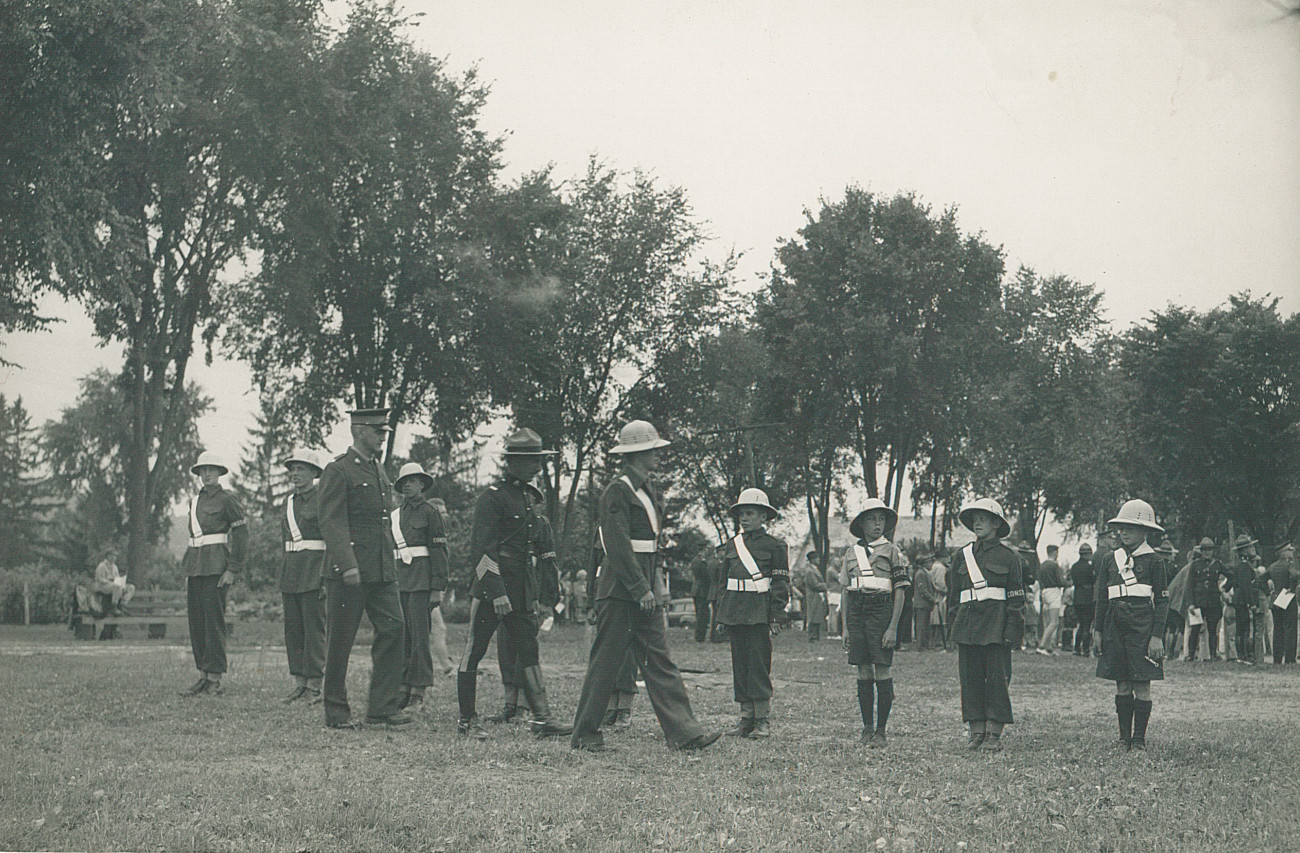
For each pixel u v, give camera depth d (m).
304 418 38.75
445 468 53.78
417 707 12.29
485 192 38.09
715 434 52.88
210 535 13.19
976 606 10.28
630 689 11.23
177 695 12.87
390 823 6.58
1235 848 6.38
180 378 34.84
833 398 41.94
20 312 28.78
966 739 10.66
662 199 48.28
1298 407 40.00
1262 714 13.06
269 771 8.22
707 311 49.12
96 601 26.81
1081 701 14.54
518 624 10.59
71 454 51.09
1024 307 47.22
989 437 44.31
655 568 9.77
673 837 6.38
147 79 26.48
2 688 13.17
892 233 41.22
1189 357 40.78
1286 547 22.77
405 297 37.69
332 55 32.75
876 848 6.23
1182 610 23.72
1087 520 51.34
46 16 25.02
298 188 32.91
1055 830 6.69
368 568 10.84
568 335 46.31
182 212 32.38
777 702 13.37
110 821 6.54
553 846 6.18
